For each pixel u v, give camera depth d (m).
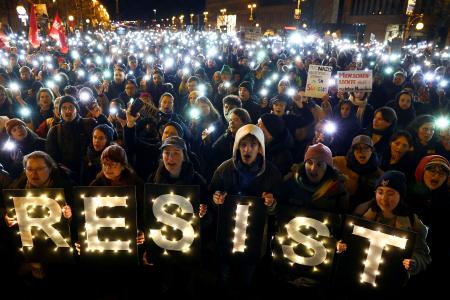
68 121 4.70
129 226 3.33
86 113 5.79
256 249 3.48
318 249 3.26
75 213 3.28
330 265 3.27
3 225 3.86
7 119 4.96
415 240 2.88
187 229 3.36
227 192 3.51
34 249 3.40
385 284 3.05
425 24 39.78
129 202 3.28
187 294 3.80
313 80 6.70
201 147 5.22
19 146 4.72
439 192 3.68
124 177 3.56
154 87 8.52
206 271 4.23
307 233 3.27
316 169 3.29
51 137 4.72
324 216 3.20
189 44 28.14
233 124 4.56
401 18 45.09
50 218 3.31
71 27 38.31
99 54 19.03
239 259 3.52
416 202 3.85
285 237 3.34
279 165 4.39
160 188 3.28
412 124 4.97
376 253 3.04
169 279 3.74
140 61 14.82
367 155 3.87
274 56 16.45
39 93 6.18
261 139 3.32
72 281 3.94
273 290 3.90
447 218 3.66
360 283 3.14
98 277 4.01
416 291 3.81
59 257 3.44
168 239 3.39
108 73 10.73
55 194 3.26
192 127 5.66
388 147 4.71
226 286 3.87
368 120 6.45
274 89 9.62
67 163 4.72
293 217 3.29
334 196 3.34
